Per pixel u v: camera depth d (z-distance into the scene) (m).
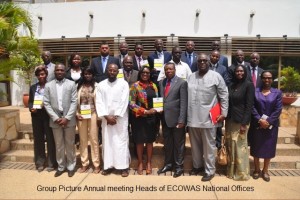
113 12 9.62
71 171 4.68
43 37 10.02
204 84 4.34
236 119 4.34
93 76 4.86
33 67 8.84
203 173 4.78
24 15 5.77
